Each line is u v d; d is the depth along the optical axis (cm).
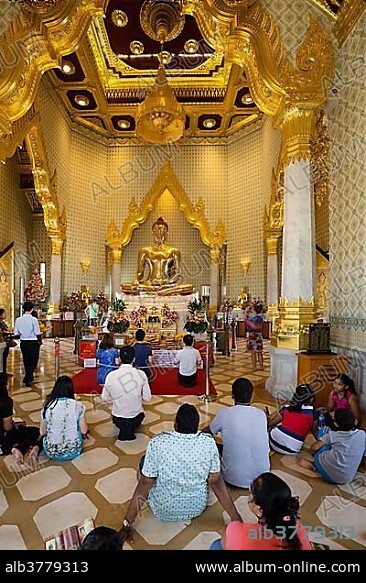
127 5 1013
